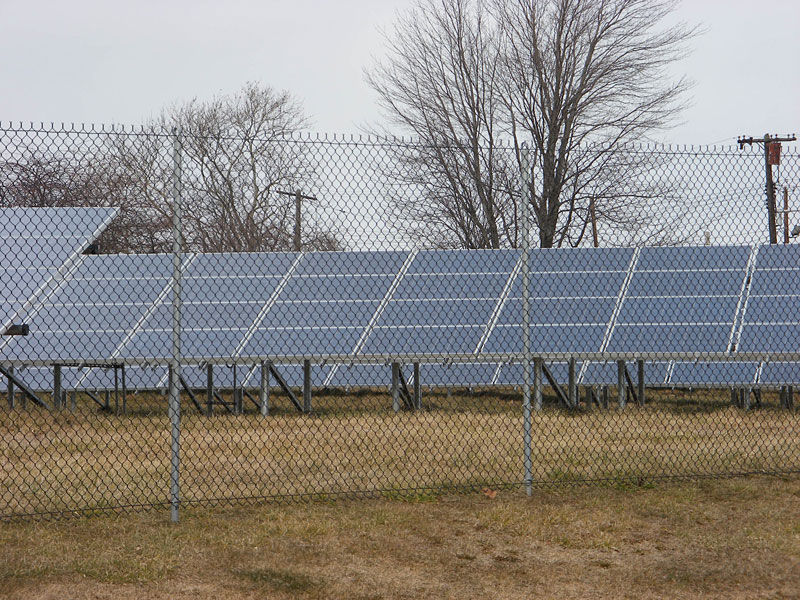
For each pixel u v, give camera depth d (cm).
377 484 898
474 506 816
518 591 607
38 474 941
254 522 754
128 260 1588
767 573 644
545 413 1497
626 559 674
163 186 1686
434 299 1466
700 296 1551
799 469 948
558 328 1517
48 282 1288
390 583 618
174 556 655
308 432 1256
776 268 1562
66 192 1505
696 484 905
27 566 627
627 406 1659
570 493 866
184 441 1153
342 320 1496
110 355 1442
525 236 852
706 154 934
